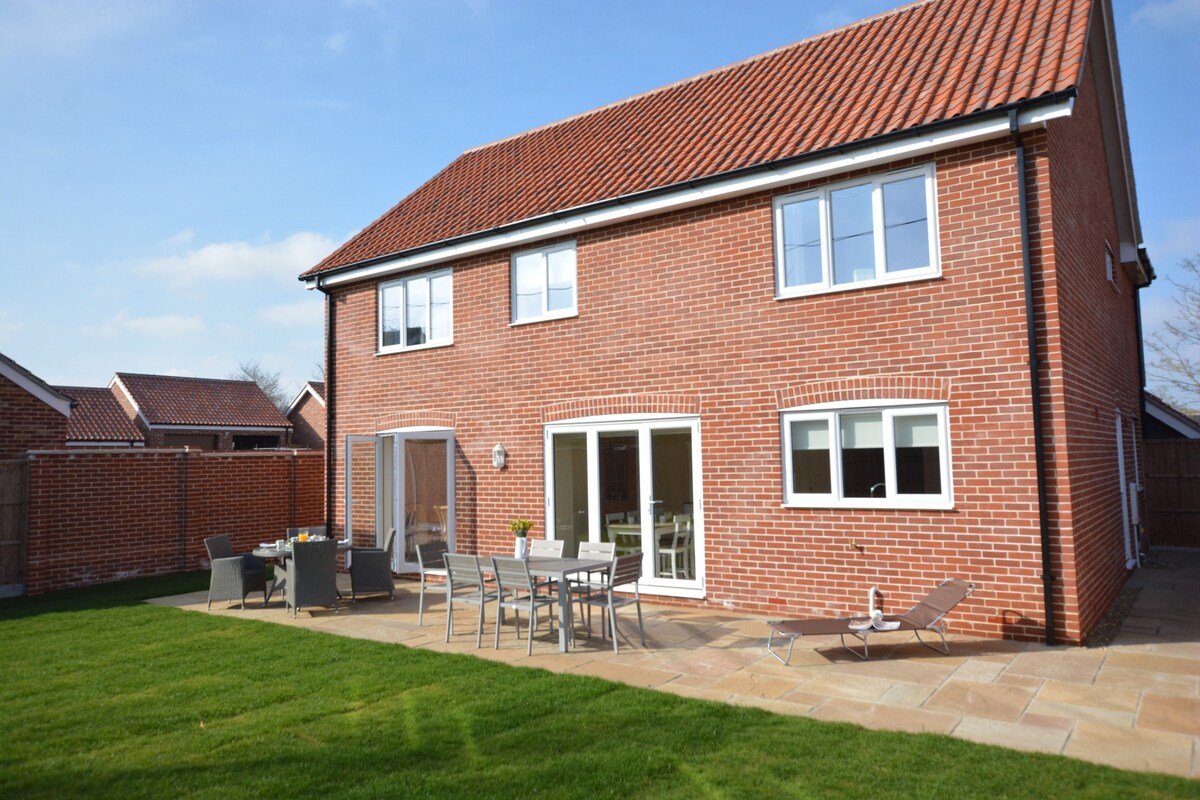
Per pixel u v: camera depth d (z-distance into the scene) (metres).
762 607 10.48
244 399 38.44
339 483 15.88
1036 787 5.02
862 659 8.20
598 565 9.40
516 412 13.20
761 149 10.80
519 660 8.48
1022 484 8.75
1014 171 8.94
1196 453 16.81
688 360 11.26
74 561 14.81
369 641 9.52
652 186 11.36
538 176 14.95
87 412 32.28
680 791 5.10
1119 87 12.91
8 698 7.36
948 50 11.14
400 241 15.05
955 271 9.25
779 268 10.53
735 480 10.77
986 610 8.92
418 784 5.27
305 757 5.77
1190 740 5.82
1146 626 9.39
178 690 7.54
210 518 17.14
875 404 9.68
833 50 13.52
